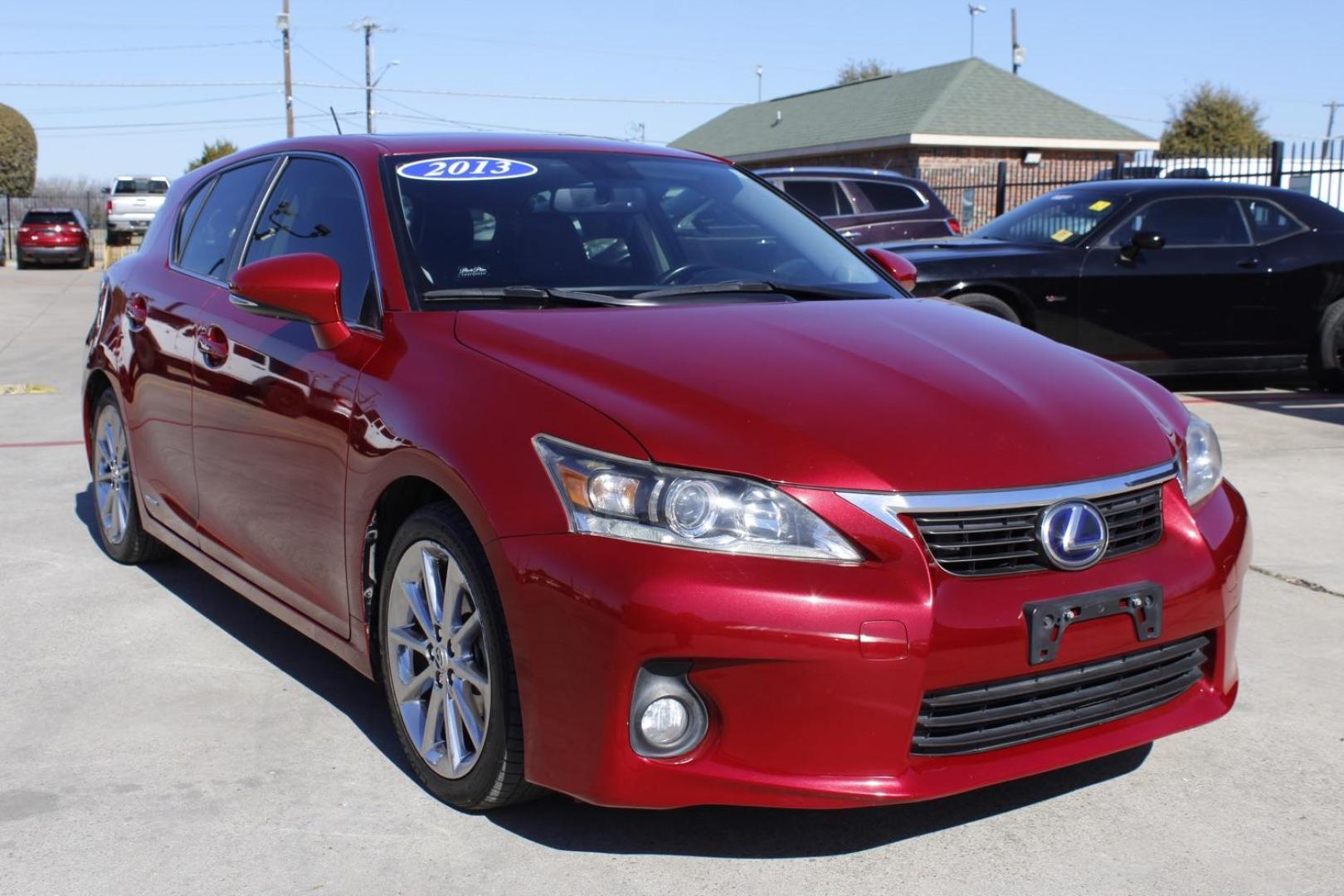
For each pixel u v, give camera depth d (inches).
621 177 156.2
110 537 199.9
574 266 138.0
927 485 101.8
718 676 97.8
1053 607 102.4
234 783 123.7
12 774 126.0
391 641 122.8
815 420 105.0
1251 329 363.3
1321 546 207.5
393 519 125.7
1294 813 118.4
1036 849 111.4
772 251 154.0
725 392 107.3
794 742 97.7
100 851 110.6
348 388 126.6
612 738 98.8
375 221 137.5
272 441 139.9
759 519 98.3
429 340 122.6
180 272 175.3
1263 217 367.6
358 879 105.8
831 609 96.5
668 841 112.1
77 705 143.3
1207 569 113.0
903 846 111.6
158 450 173.3
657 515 98.2
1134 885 105.5
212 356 154.0
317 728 136.9
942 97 1243.2
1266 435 301.7
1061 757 106.3
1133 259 351.6
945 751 102.2
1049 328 350.0
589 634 98.6
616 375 109.4
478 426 109.7
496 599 106.7
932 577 100.6
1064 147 1232.8
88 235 1253.1
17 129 2003.0
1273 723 139.2
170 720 139.1
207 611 176.9
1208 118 2100.1
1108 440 112.7
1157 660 110.8
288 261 131.0
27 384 407.8
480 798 112.7
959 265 341.7
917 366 117.4
